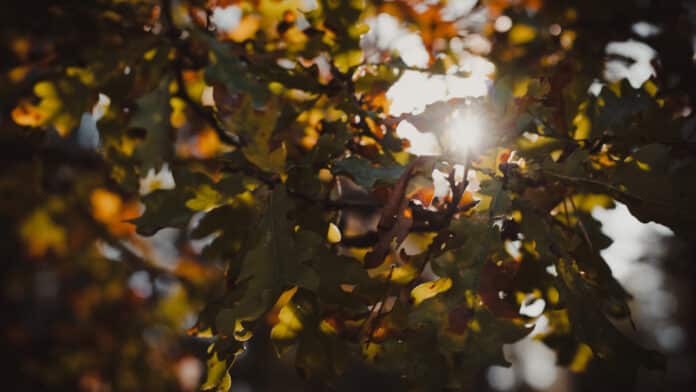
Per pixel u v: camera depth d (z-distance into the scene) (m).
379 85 1.09
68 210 2.17
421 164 1.00
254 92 1.00
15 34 1.21
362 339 0.99
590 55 1.24
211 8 1.14
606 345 0.98
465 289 0.97
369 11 1.23
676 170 0.99
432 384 0.95
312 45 1.10
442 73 1.07
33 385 2.40
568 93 1.06
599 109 1.04
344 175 1.01
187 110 1.18
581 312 0.98
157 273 2.38
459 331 0.96
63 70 1.11
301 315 0.99
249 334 0.97
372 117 1.05
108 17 1.12
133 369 2.50
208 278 2.39
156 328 2.53
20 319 2.85
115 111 1.09
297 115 1.06
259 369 7.44
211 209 1.02
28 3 1.12
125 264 2.38
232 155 1.04
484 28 1.26
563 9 1.30
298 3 1.14
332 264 0.98
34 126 1.14
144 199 1.01
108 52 1.10
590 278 1.05
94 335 2.47
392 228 0.99
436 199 1.06
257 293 0.96
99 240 2.24
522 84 1.04
